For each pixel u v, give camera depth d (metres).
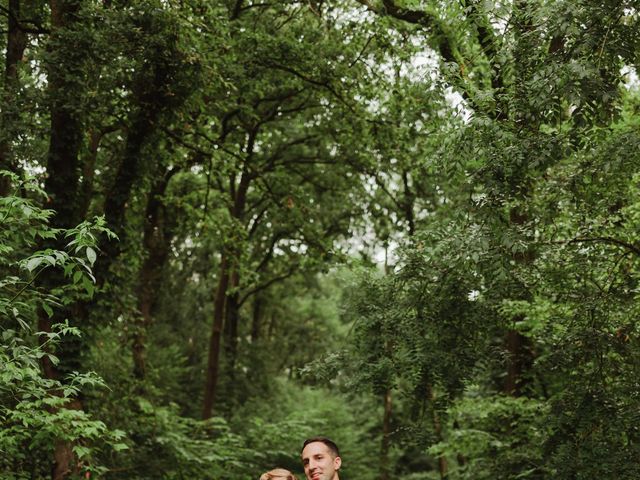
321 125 21.00
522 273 9.52
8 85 11.23
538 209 9.33
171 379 23.25
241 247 17.95
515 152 7.62
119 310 14.41
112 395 14.46
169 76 12.44
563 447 8.62
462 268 9.12
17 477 10.09
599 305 8.85
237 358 28.48
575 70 6.85
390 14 14.36
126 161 13.34
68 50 10.86
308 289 33.00
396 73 15.24
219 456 15.73
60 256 5.57
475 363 11.03
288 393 28.66
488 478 12.28
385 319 10.95
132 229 14.24
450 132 8.42
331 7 16.22
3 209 6.14
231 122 21.16
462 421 14.84
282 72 16.53
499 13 8.44
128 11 11.27
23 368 6.38
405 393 11.61
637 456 8.14
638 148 7.53
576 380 9.17
